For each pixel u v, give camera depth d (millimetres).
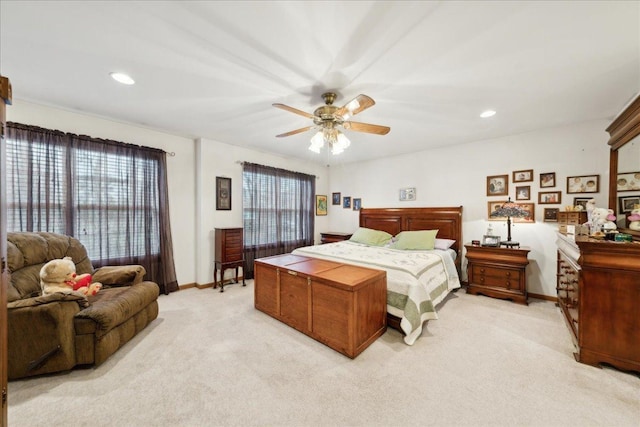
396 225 4680
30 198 2508
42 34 1545
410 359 1993
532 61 1803
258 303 2951
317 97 2379
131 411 1479
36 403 1532
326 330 2197
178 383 1716
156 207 3432
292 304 2529
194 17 1396
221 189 4035
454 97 2377
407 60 1786
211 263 3941
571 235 2461
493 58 1763
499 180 3666
